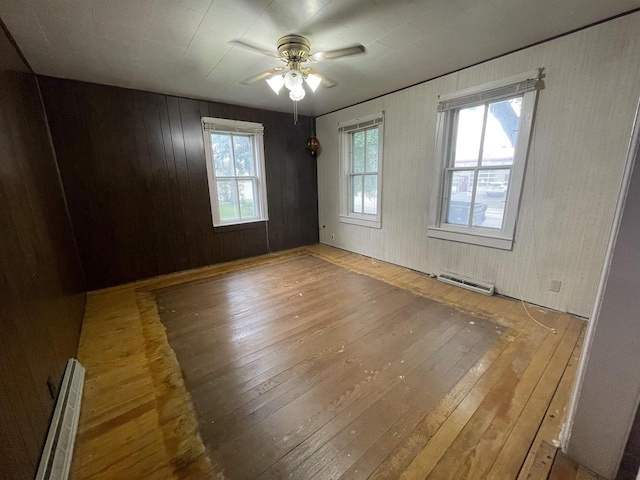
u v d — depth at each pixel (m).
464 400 1.50
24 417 1.02
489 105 2.64
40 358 1.30
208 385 1.65
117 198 3.18
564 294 2.38
